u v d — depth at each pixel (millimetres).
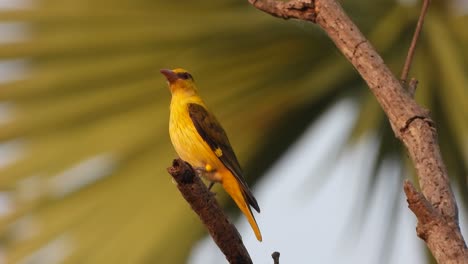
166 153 11320
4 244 11445
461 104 10281
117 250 11305
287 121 11406
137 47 11289
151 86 11320
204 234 11398
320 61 11195
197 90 10469
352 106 11367
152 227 11328
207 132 9547
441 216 5129
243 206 9266
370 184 11117
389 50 10789
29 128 11430
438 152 5551
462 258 4984
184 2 11266
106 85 11383
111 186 11359
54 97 11422
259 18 11000
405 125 5648
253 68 11203
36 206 11383
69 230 11359
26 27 11500
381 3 10891
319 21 6102
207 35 11117
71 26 11438
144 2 11320
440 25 10680
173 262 11359
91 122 11414
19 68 11492
